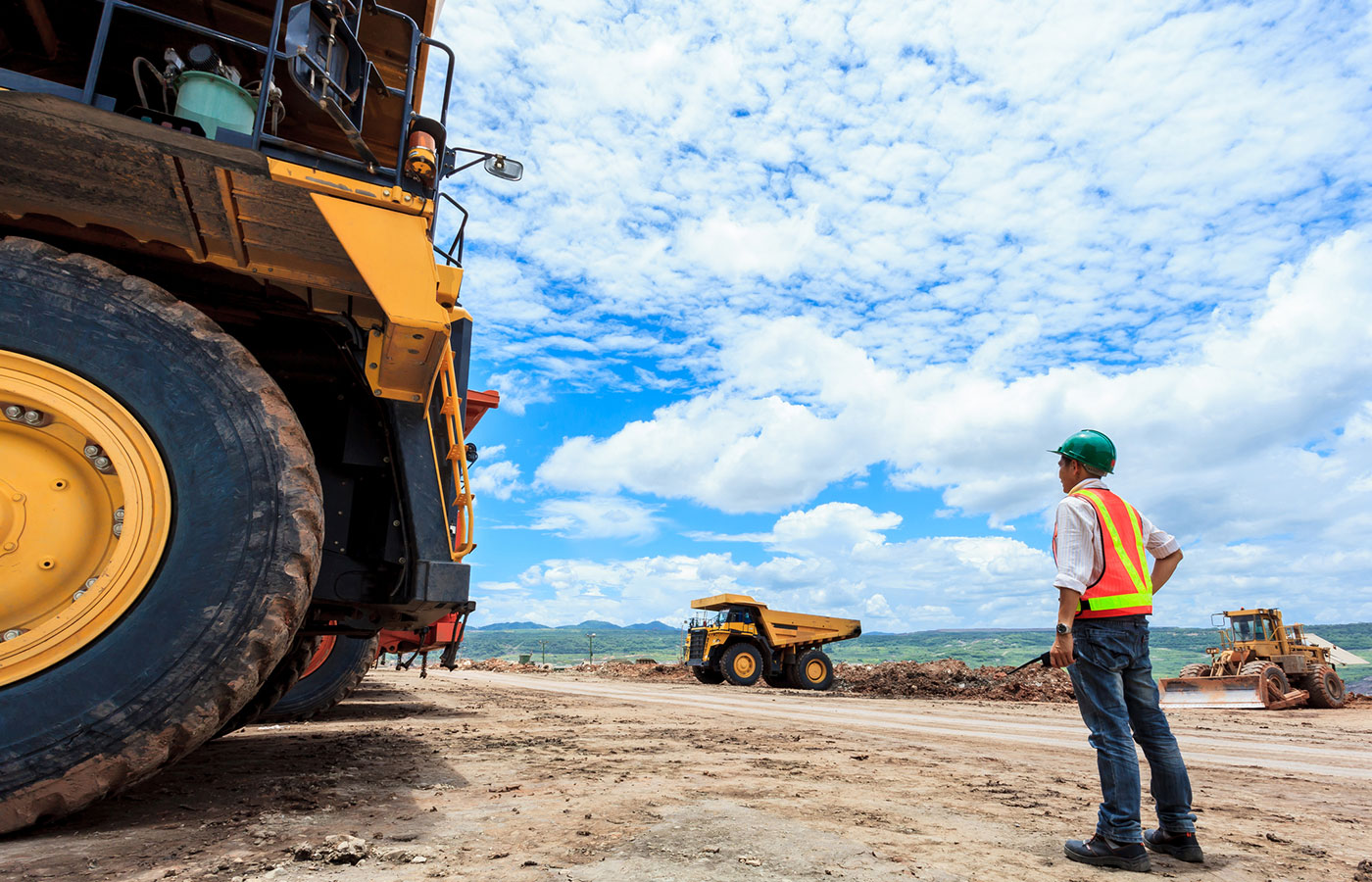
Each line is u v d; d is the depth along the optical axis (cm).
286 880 203
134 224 325
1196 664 2252
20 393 269
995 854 259
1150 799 414
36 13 356
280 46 400
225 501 281
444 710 873
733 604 2441
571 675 3169
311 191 307
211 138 305
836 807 331
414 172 333
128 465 276
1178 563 303
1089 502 289
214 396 291
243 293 369
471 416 661
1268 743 872
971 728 895
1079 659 278
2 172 292
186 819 274
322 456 379
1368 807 411
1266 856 278
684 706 1132
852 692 2355
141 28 378
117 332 286
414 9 395
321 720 711
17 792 236
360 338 356
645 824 281
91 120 266
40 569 265
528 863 225
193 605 267
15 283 277
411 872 214
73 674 250
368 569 368
